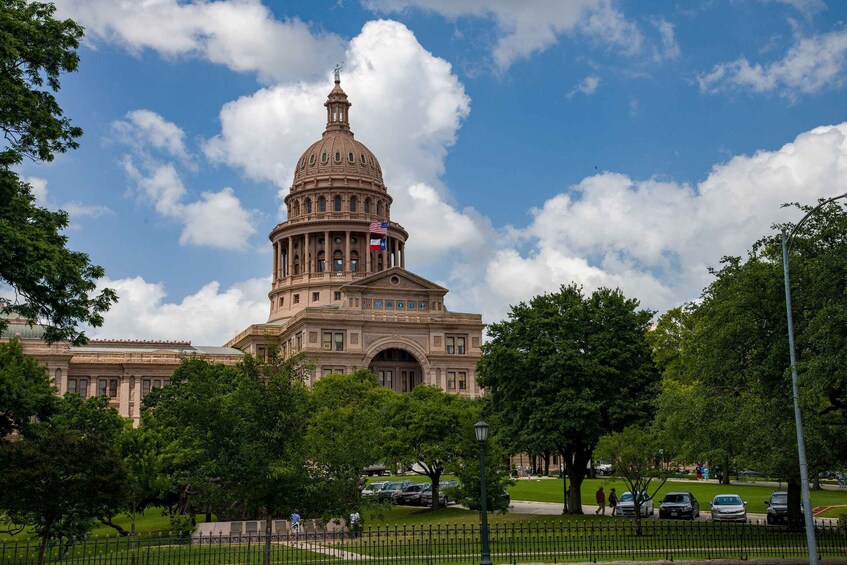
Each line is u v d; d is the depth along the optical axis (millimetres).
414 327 160500
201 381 40406
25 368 69000
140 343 176125
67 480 42031
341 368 154500
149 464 67125
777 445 47344
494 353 71125
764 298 48438
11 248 38219
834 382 42281
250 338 171125
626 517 67562
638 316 71312
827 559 42000
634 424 66125
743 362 50688
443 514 75875
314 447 42750
